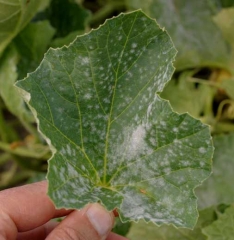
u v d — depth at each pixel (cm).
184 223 30
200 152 30
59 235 32
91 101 32
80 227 32
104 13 60
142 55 32
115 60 32
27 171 60
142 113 32
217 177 49
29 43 48
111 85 32
